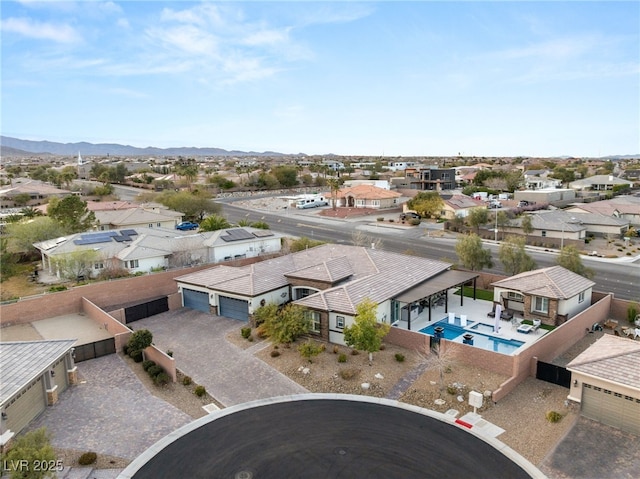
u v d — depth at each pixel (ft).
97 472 66.69
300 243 194.39
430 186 423.23
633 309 120.98
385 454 69.00
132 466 67.51
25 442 58.29
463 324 119.55
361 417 79.36
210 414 81.41
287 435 74.38
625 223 234.79
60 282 160.97
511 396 85.56
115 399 87.81
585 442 72.02
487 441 72.18
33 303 133.39
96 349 106.52
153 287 153.38
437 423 77.25
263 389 90.02
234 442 72.74
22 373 78.84
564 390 87.51
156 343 114.01
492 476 64.23
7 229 209.56
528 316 123.24
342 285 117.29
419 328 118.52
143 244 174.81
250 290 124.06
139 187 491.72
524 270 146.51
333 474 64.54
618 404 74.84
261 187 492.95
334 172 614.34
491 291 149.07
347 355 102.53
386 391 87.92
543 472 65.26
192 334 119.03
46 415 82.28
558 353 103.45
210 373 97.55
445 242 229.45
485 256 154.40
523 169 611.88
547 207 301.22
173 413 82.53
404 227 273.33
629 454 69.10
